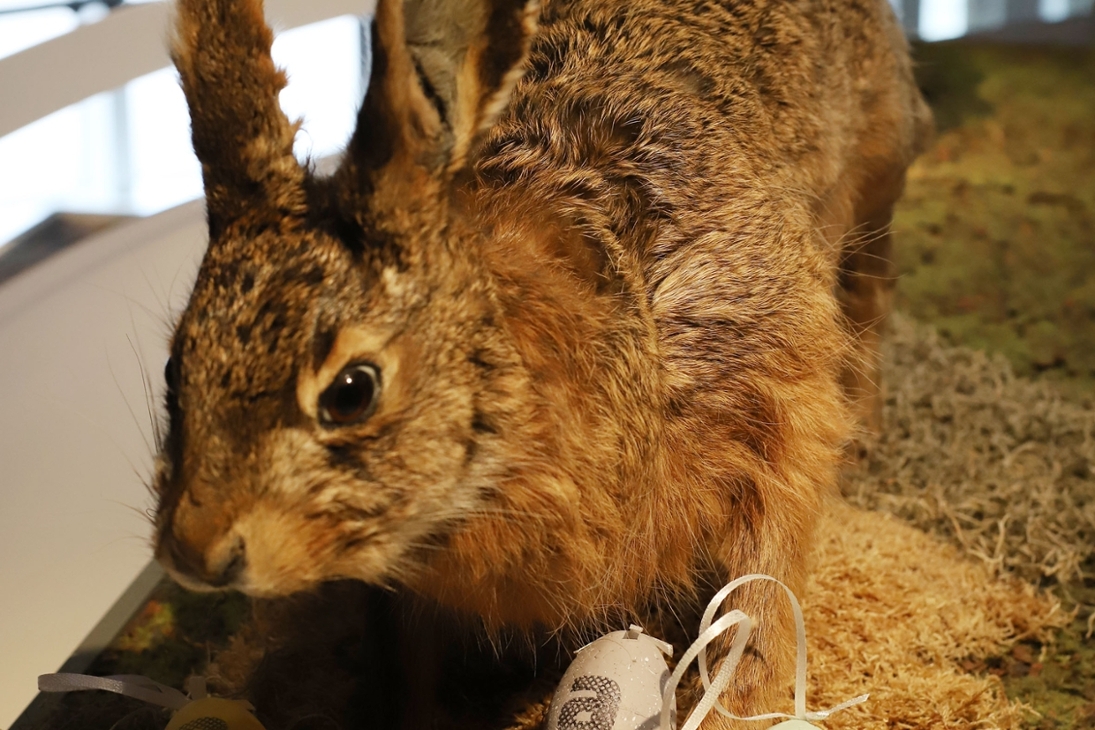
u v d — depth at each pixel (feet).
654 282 2.65
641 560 2.62
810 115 3.00
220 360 2.33
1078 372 3.99
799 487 2.69
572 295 2.51
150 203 4.25
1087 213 4.93
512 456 2.43
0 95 3.69
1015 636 3.00
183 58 2.41
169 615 3.06
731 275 2.68
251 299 2.34
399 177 2.36
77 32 3.87
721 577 2.86
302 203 2.39
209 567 2.31
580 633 2.73
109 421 3.25
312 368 2.32
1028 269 4.59
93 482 3.16
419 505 2.38
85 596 3.02
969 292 4.48
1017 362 4.07
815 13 3.07
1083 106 5.76
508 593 2.55
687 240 2.67
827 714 2.60
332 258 2.35
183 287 3.20
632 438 2.55
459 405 2.38
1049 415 3.66
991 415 3.69
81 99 3.81
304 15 4.01
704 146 2.73
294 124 2.42
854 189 3.35
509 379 2.42
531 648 2.89
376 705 2.75
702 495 2.66
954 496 3.32
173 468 2.36
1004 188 5.16
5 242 4.05
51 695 2.89
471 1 2.36
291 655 2.90
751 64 2.91
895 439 3.58
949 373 3.92
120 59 3.90
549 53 2.81
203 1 2.40
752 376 2.67
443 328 2.38
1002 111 5.78
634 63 2.80
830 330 2.77
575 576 2.53
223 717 2.60
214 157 2.40
